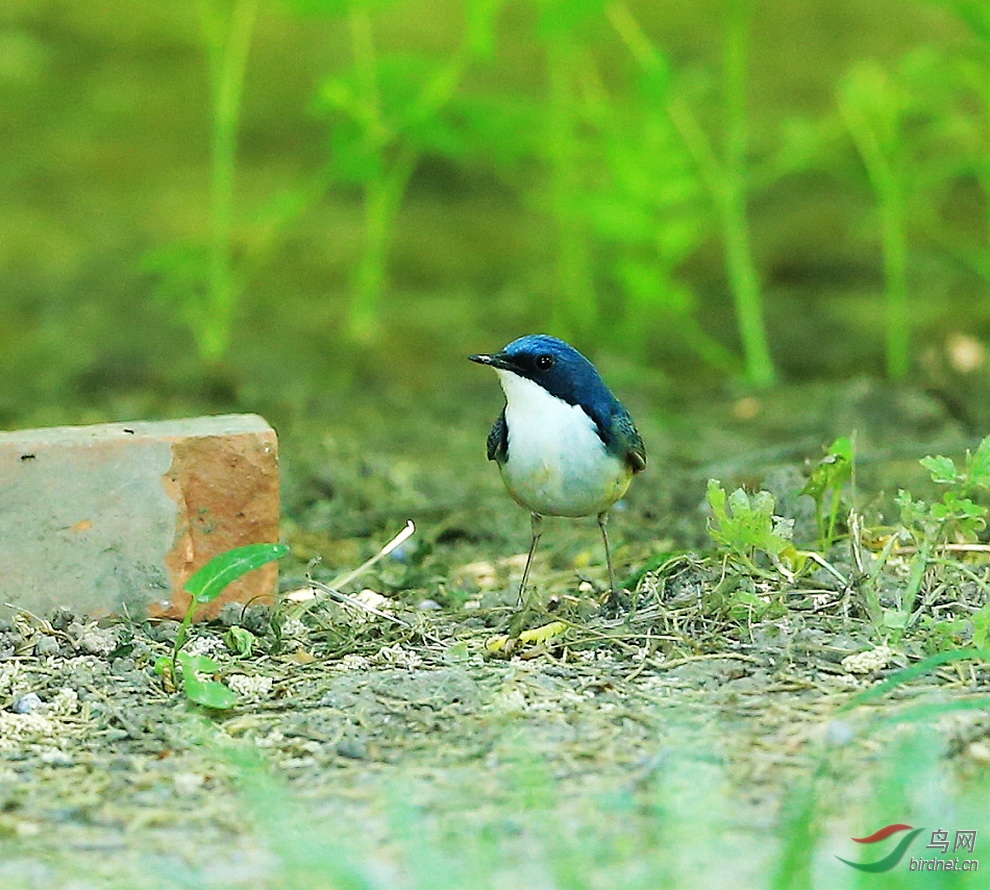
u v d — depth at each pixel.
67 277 18.95
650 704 7.45
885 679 7.61
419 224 21.62
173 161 22.86
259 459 8.62
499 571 10.29
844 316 18.20
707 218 16.34
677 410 15.23
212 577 7.80
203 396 15.62
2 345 16.98
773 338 17.55
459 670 7.96
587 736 7.14
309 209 21.92
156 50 26.97
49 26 27.77
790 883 5.72
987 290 18.97
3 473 8.29
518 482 8.61
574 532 11.28
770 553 8.39
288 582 9.71
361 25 15.21
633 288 15.51
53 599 8.42
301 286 19.14
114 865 6.15
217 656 8.20
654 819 6.36
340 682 7.80
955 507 8.20
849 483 12.09
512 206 22.48
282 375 16.20
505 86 23.25
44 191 21.77
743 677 7.73
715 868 5.99
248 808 6.56
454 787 6.70
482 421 14.96
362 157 15.48
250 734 7.28
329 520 11.65
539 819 6.36
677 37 25.45
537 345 8.34
